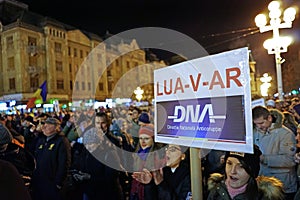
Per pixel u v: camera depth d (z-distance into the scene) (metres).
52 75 30.20
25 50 28.34
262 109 2.97
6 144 2.80
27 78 28.41
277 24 8.21
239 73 1.22
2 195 1.25
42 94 16.08
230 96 1.26
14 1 31.28
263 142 3.03
